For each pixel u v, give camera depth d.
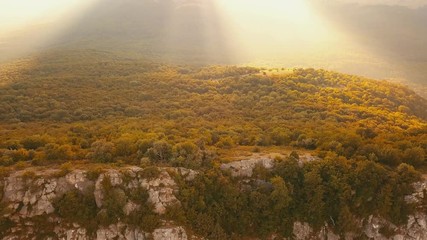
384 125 93.88
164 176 61.22
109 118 100.00
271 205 64.25
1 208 56.88
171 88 130.88
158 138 72.94
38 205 57.81
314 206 64.56
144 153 66.44
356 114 103.44
